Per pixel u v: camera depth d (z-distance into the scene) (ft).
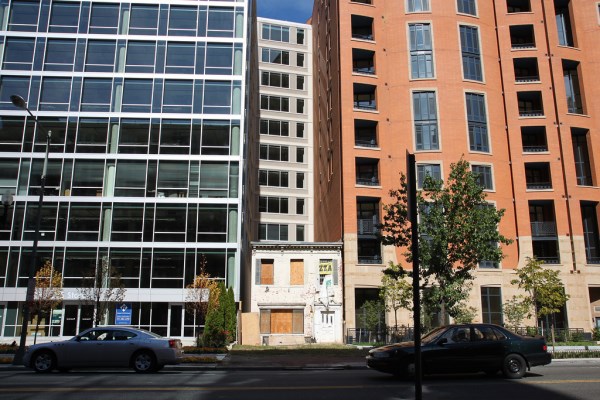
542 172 135.33
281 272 118.73
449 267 73.97
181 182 113.19
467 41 137.90
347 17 136.77
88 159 112.68
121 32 120.98
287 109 183.52
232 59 121.39
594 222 131.85
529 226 125.70
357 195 125.49
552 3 140.36
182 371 54.90
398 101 133.18
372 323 109.19
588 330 119.24
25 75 115.75
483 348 44.19
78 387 39.09
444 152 127.95
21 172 110.93
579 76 138.72
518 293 121.08
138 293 105.40
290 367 57.62
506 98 134.31
